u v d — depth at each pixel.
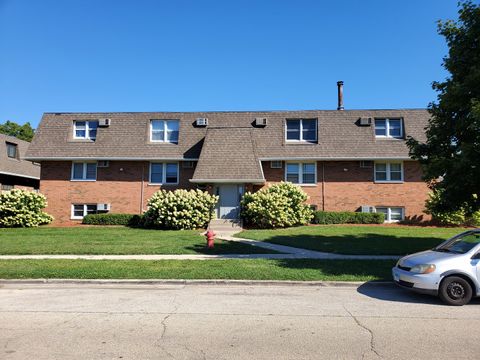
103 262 11.71
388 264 11.41
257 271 10.41
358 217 22.30
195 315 6.83
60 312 7.02
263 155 23.92
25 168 31.14
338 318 6.66
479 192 10.98
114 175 24.75
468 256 7.76
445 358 4.86
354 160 23.84
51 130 25.53
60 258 12.40
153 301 7.89
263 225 20.91
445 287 7.60
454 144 11.84
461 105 11.09
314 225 21.66
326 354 4.99
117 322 6.39
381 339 5.57
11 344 5.32
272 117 25.28
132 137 25.16
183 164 24.53
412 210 23.34
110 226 22.09
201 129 25.30
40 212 22.70
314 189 23.97
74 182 24.80
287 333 5.84
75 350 5.11
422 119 24.22
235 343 5.39
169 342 5.43
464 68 11.44
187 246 14.62
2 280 9.70
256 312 7.04
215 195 22.41
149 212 21.09
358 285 9.48
